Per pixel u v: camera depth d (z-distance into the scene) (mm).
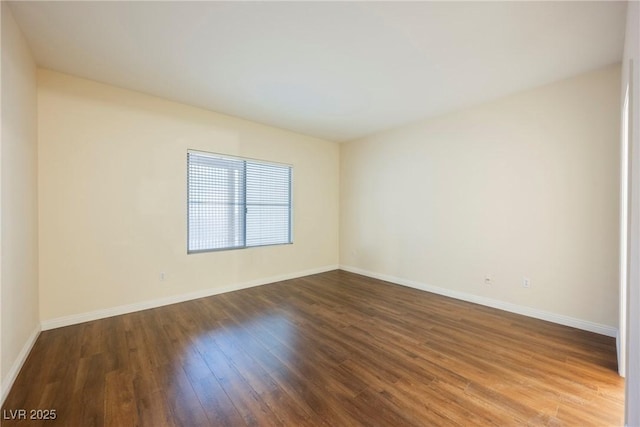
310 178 5098
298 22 2020
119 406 1688
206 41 2258
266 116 4016
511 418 1606
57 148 2766
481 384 1915
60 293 2795
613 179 2605
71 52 2418
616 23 1985
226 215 4086
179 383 1913
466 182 3656
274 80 2910
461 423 1564
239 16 1960
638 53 1202
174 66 2643
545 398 1774
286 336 2633
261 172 4492
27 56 2291
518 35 2150
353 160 5309
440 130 3936
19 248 2105
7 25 1847
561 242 2912
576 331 2734
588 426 1547
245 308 3373
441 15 1932
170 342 2500
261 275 4449
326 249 5414
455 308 3383
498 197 3359
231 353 2316
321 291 4094
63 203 2803
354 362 2186
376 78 2854
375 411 1658
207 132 3783
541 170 3029
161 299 3436
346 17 1963
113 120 3076
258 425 1550
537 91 3041
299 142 4902
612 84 2592
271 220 4641
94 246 2982
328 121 4219
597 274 2701
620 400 1754
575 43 2246
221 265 3982
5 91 1828
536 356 2277
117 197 3117
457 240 3770
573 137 2822
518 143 3184
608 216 2635
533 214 3092
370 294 3953
